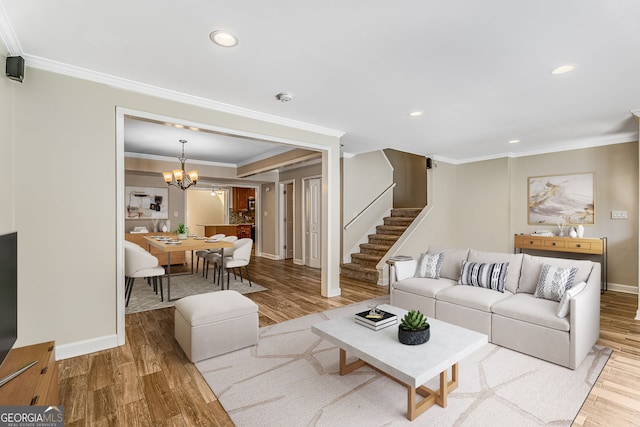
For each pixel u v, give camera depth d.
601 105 3.36
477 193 6.41
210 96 3.13
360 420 1.85
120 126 2.75
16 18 1.85
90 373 2.33
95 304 2.66
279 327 3.31
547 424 1.81
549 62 2.39
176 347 2.80
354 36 2.05
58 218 2.48
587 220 5.10
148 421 1.83
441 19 1.86
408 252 5.66
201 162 6.97
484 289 3.24
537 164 5.67
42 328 2.44
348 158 6.30
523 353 2.68
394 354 1.93
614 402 2.01
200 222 11.56
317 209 6.90
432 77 2.66
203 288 4.97
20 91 2.32
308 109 3.51
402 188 8.11
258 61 2.39
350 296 4.55
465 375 2.35
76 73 2.53
